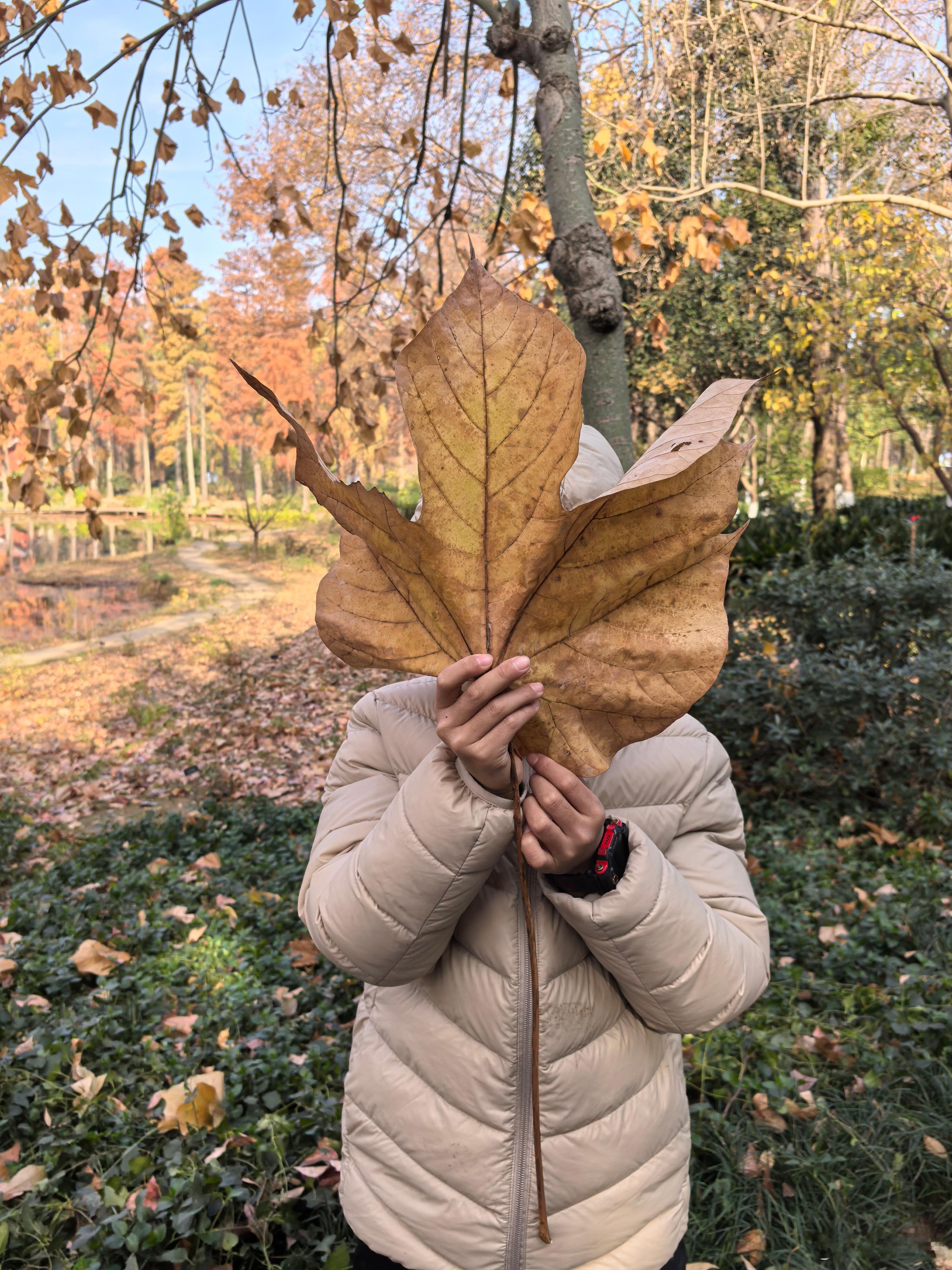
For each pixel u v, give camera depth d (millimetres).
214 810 5973
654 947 1012
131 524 45406
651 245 3574
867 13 7508
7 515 33844
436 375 765
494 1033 1088
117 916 4074
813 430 16828
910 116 9891
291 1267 1880
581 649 817
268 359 26062
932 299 10141
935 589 4832
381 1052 1211
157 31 3424
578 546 786
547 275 4160
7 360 19453
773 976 2996
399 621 827
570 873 991
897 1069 2482
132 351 32375
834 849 4160
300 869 4484
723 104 7578
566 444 766
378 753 1262
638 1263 1136
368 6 3475
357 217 4430
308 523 43781
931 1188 2145
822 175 10508
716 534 781
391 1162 1172
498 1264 1106
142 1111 2477
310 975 3357
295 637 15352
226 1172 2057
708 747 1230
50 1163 2189
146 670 13648
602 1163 1109
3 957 3557
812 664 4707
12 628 19547
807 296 11148
